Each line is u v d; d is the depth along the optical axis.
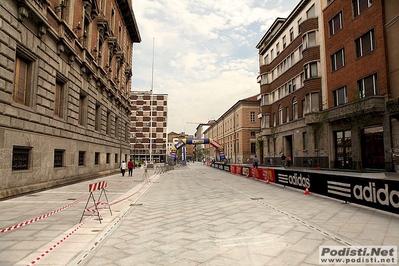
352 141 21.47
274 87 39.28
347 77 22.77
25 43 11.64
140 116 85.81
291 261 4.21
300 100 30.73
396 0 18.22
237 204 9.55
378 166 19.36
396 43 18.17
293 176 13.47
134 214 8.12
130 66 38.72
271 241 5.23
